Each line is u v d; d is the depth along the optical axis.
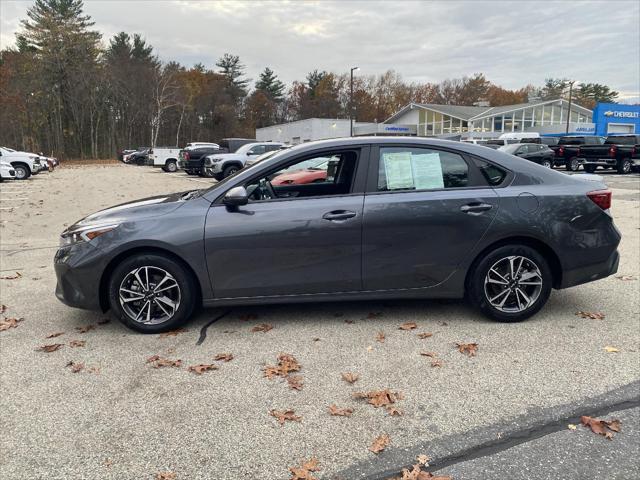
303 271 4.07
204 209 4.07
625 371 3.38
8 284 5.77
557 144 27.48
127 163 54.78
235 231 3.99
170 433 2.77
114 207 4.58
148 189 18.09
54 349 3.88
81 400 3.12
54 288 5.57
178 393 3.20
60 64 60.09
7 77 59.19
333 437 2.72
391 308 4.68
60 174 29.59
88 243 4.02
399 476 2.42
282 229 3.99
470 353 3.69
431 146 4.23
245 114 84.31
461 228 4.09
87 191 17.41
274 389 3.22
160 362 3.60
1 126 57.16
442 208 4.08
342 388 3.22
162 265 4.05
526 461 2.51
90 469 2.49
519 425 2.80
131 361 3.66
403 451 2.60
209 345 3.91
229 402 3.08
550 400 3.04
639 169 25.05
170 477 2.42
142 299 4.11
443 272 4.16
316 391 3.19
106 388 3.27
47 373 3.49
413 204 4.07
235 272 4.04
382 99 85.50
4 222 10.55
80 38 62.00
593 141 26.12
